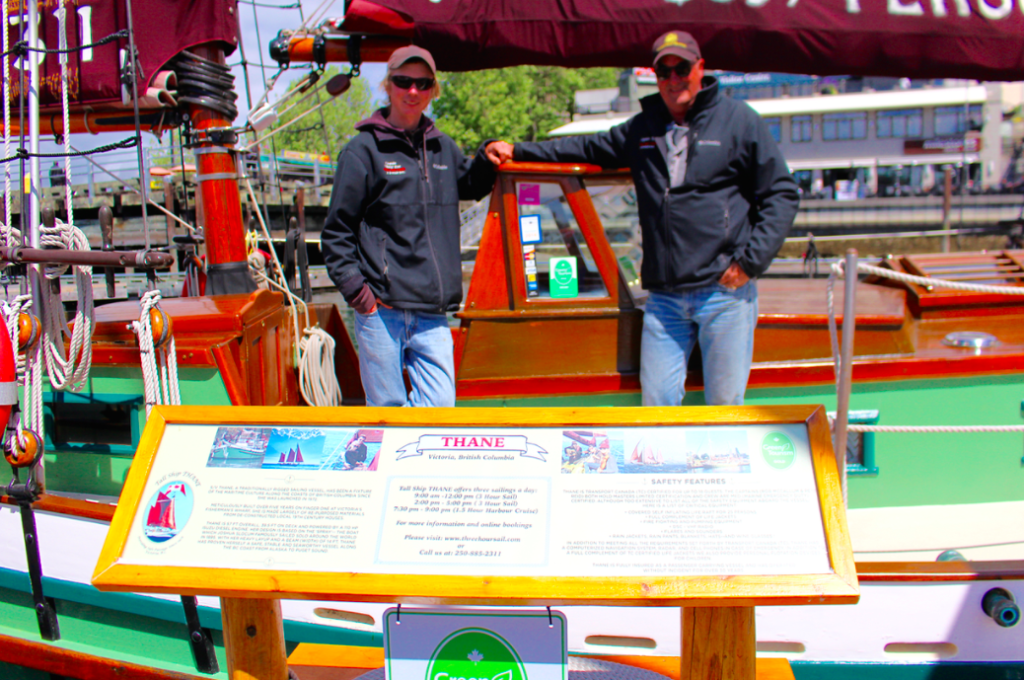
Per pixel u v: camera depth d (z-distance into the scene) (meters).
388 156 2.71
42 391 2.71
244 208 7.47
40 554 2.61
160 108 3.64
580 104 31.92
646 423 1.56
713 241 2.56
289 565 1.44
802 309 3.07
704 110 2.56
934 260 3.71
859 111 29.72
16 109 3.68
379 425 1.62
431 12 3.39
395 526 1.48
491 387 2.90
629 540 1.42
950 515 2.79
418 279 2.73
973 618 2.19
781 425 1.55
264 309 3.01
